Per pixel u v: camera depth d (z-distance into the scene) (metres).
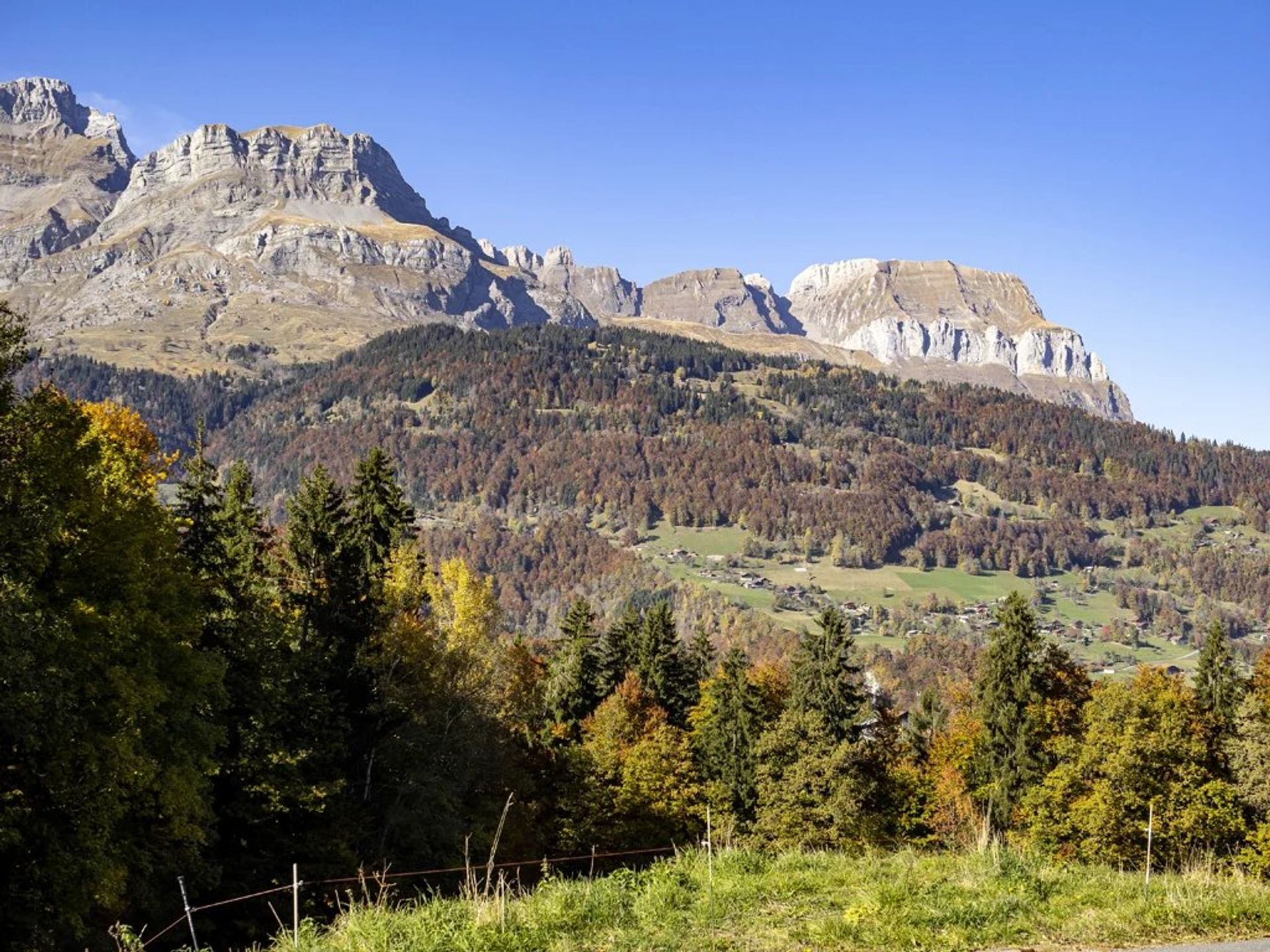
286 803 32.06
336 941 11.63
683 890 13.30
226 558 36.12
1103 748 46.19
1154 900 12.20
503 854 44.25
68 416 24.36
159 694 24.56
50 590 24.47
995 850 14.80
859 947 10.94
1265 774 44.22
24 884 21.27
